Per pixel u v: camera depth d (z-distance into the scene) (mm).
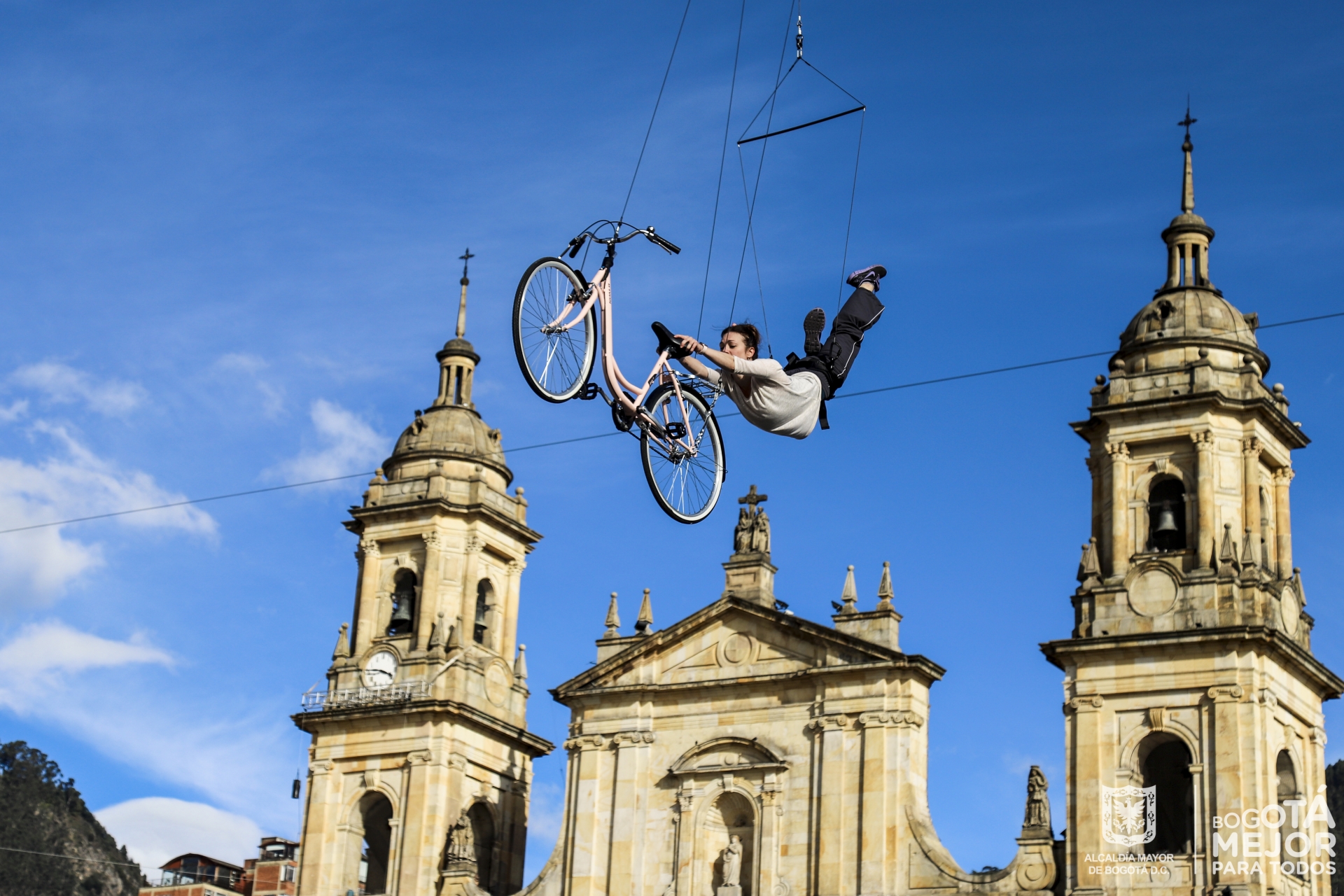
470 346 80875
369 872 76125
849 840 61781
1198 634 58188
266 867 128875
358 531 77625
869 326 23453
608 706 67625
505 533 77125
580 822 66250
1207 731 57719
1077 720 59344
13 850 119688
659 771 66125
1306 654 59406
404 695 72562
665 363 24016
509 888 73438
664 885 64438
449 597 74875
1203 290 64938
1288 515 62250
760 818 63562
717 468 24875
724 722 65625
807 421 22250
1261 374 64188
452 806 71375
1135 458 62375
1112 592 60312
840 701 63594
